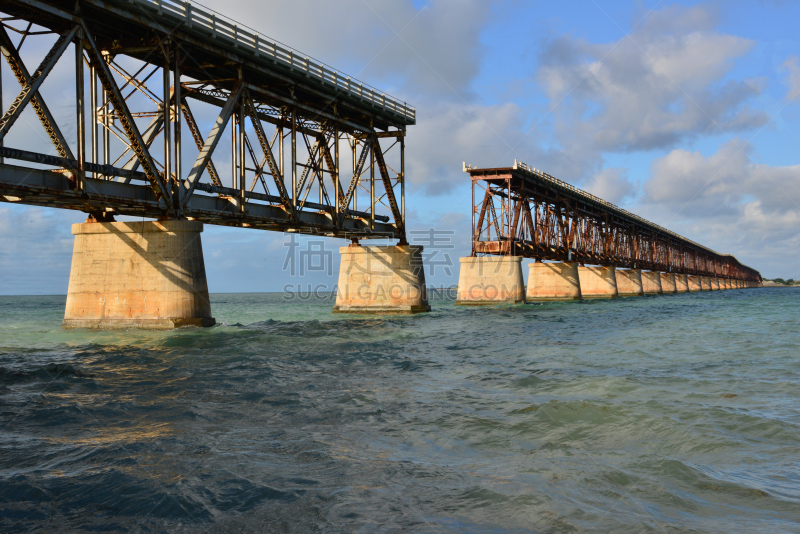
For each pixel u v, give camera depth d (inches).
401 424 408.5
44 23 892.0
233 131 1270.9
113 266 1096.8
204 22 1109.1
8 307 3767.2
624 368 685.3
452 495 264.8
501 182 2630.4
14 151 799.1
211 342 970.1
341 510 247.8
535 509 246.5
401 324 1499.8
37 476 293.7
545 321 1615.4
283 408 467.2
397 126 1897.1
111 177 1125.1
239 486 278.1
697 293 6117.1
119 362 747.4
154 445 352.8
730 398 489.1
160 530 229.9
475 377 629.6
